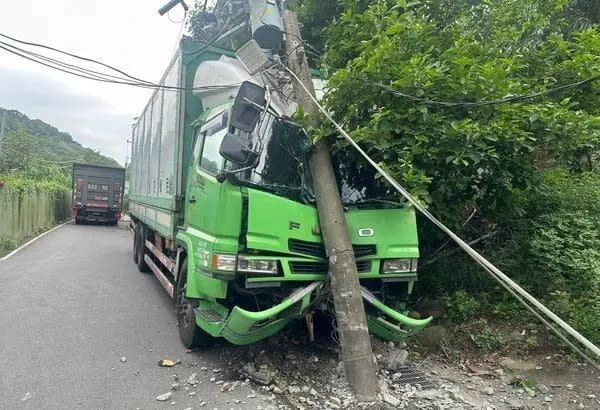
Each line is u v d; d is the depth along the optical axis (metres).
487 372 5.04
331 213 4.63
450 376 4.98
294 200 4.79
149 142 9.95
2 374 4.75
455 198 6.24
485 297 6.23
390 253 4.81
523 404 4.36
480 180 6.20
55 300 7.77
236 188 4.48
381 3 5.81
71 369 4.95
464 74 5.12
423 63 5.07
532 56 6.39
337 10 9.01
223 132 5.04
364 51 5.31
